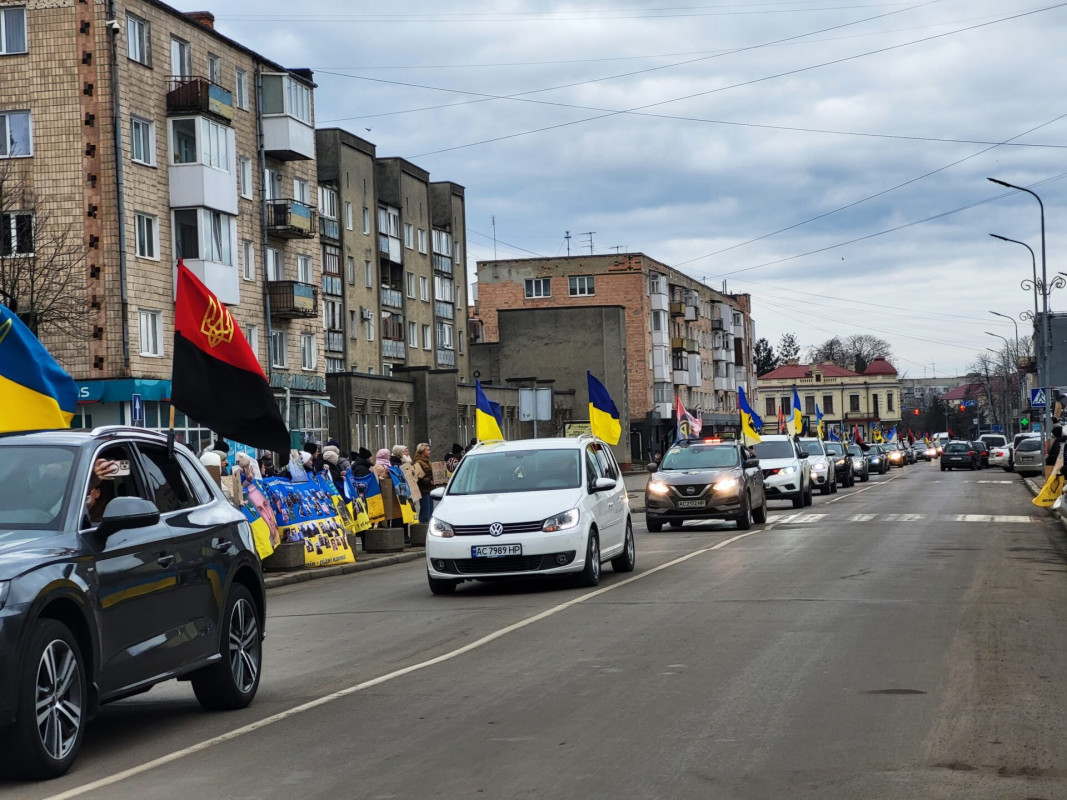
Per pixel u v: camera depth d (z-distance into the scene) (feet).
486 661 34.53
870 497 141.08
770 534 85.35
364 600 54.39
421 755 23.15
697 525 101.50
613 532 59.21
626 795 19.77
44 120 137.90
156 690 33.42
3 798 20.79
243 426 41.09
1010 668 31.19
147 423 140.77
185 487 28.84
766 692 28.45
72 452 25.21
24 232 129.29
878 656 33.35
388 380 205.98
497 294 335.26
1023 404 350.64
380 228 232.94
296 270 185.06
